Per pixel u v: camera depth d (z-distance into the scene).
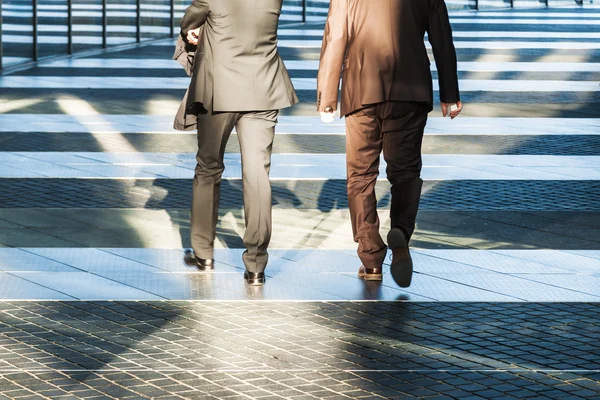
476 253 9.96
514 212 11.56
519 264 9.60
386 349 7.28
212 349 7.21
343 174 13.38
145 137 15.59
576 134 16.50
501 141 15.85
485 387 6.61
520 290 8.80
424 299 8.51
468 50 28.78
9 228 10.53
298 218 11.20
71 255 9.65
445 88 8.86
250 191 8.79
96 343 7.29
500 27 37.16
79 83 20.98
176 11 32.75
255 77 8.77
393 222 8.79
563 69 24.70
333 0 8.74
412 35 8.71
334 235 10.56
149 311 8.05
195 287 8.73
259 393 6.42
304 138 15.82
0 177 12.73
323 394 6.43
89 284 8.75
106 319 7.82
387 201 11.93
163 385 6.53
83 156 14.10
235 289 8.70
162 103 18.73
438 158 14.51
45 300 8.27
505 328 7.80
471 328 7.79
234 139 15.49
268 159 8.91
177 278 8.99
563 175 13.51
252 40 8.75
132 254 9.74
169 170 13.42
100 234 10.41
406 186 8.77
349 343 7.39
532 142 15.80
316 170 13.58
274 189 12.48
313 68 24.11
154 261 9.52
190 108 8.95
